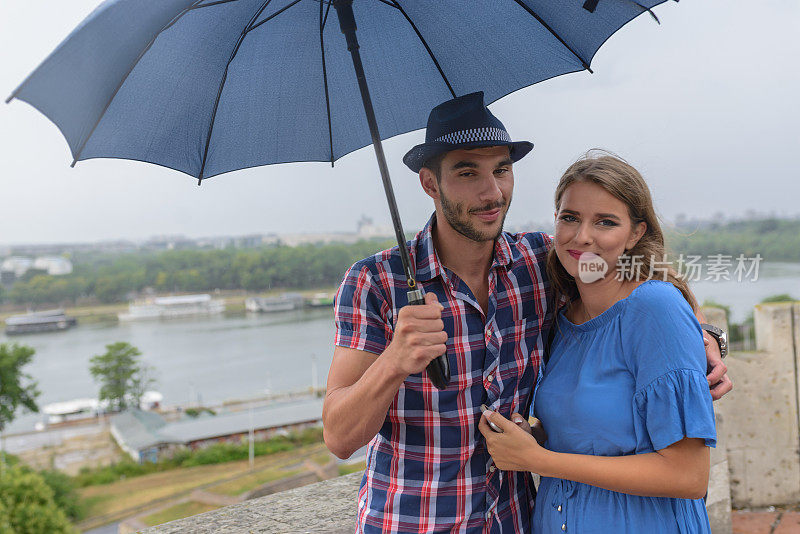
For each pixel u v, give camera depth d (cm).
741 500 307
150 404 8000
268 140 139
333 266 14738
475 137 119
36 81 94
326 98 141
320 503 221
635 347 119
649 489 114
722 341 136
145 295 16238
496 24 142
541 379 143
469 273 135
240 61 129
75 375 10144
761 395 305
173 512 4409
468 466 130
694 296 134
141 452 6019
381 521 131
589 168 124
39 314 14262
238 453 5800
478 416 130
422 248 135
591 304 132
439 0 137
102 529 4212
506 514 137
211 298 15375
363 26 139
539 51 146
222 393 8250
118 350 8506
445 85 148
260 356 10388
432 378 116
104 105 107
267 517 211
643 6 127
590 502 125
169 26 110
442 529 128
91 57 99
